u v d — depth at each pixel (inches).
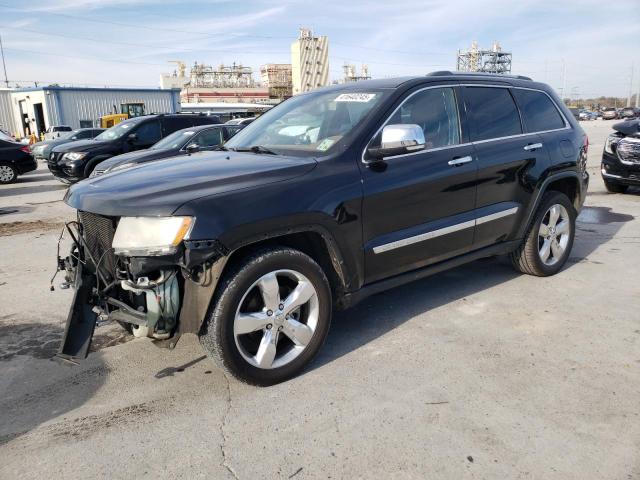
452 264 162.9
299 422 110.5
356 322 161.6
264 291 119.3
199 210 108.6
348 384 125.1
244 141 165.9
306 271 125.0
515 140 176.7
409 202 143.9
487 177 165.0
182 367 136.4
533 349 141.0
